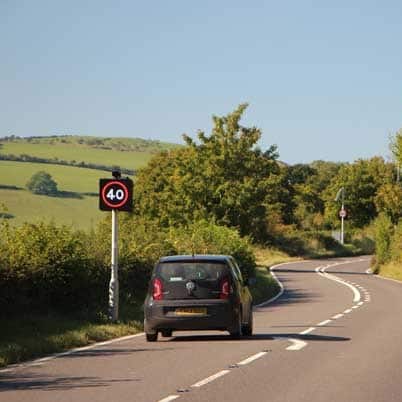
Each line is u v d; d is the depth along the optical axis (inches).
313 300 2495.1
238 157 4916.3
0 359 1006.4
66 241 1493.6
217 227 3100.4
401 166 4195.4
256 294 2664.9
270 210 4977.9
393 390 810.8
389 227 4564.5
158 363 1023.0
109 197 1535.4
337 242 7303.2
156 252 2084.2
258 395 778.8
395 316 1838.1
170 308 1289.4
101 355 1109.7
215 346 1223.5
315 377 900.0
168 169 6250.0
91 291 1626.5
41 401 750.5
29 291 1414.9
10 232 1429.6
